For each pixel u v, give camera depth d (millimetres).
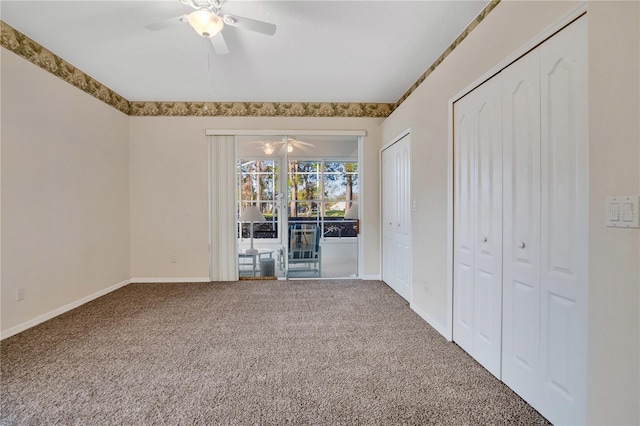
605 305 1173
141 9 2312
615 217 1127
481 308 2102
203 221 4453
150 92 4031
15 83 2598
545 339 1561
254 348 2338
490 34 1970
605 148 1168
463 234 2324
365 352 2279
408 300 3525
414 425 1520
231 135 4449
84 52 2959
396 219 3910
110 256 3932
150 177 4398
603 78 1171
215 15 2037
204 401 1699
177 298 3627
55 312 3018
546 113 1545
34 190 2791
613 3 1126
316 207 4781
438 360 2160
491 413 1605
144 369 2031
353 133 4500
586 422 1248
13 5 2252
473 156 2189
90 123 3547
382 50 2904
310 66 3252
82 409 1631
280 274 4797
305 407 1652
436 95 2717
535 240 1625
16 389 1803
